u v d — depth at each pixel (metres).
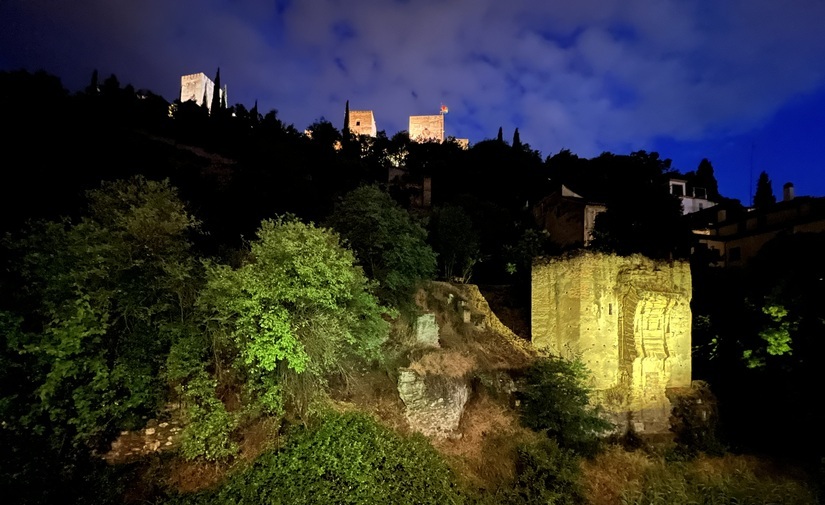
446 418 17.23
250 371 12.16
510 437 17.86
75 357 11.02
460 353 20.14
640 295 20.83
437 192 50.97
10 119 20.34
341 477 12.46
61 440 11.19
